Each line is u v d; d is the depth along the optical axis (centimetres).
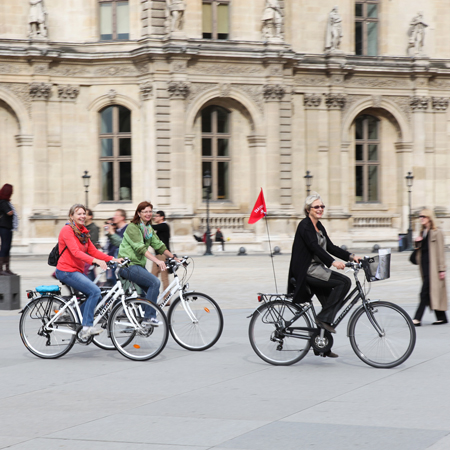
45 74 4956
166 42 4831
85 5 5022
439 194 5825
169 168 4891
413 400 1082
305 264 1335
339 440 887
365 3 5619
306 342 1350
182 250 4878
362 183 5741
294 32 5359
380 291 2639
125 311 1429
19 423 982
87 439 905
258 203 1820
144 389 1177
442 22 5784
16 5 4938
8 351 1528
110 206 5097
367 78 5575
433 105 5769
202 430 937
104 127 5122
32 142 5000
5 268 2336
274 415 1006
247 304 2306
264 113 5125
